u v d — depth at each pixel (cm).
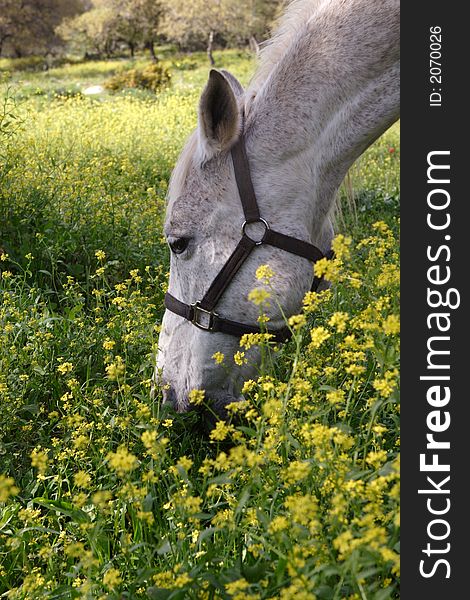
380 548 185
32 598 241
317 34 319
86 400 360
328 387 245
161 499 293
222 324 321
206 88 294
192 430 351
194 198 312
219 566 237
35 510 300
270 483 247
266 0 4359
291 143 310
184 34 4909
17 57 6278
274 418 243
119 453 216
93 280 558
